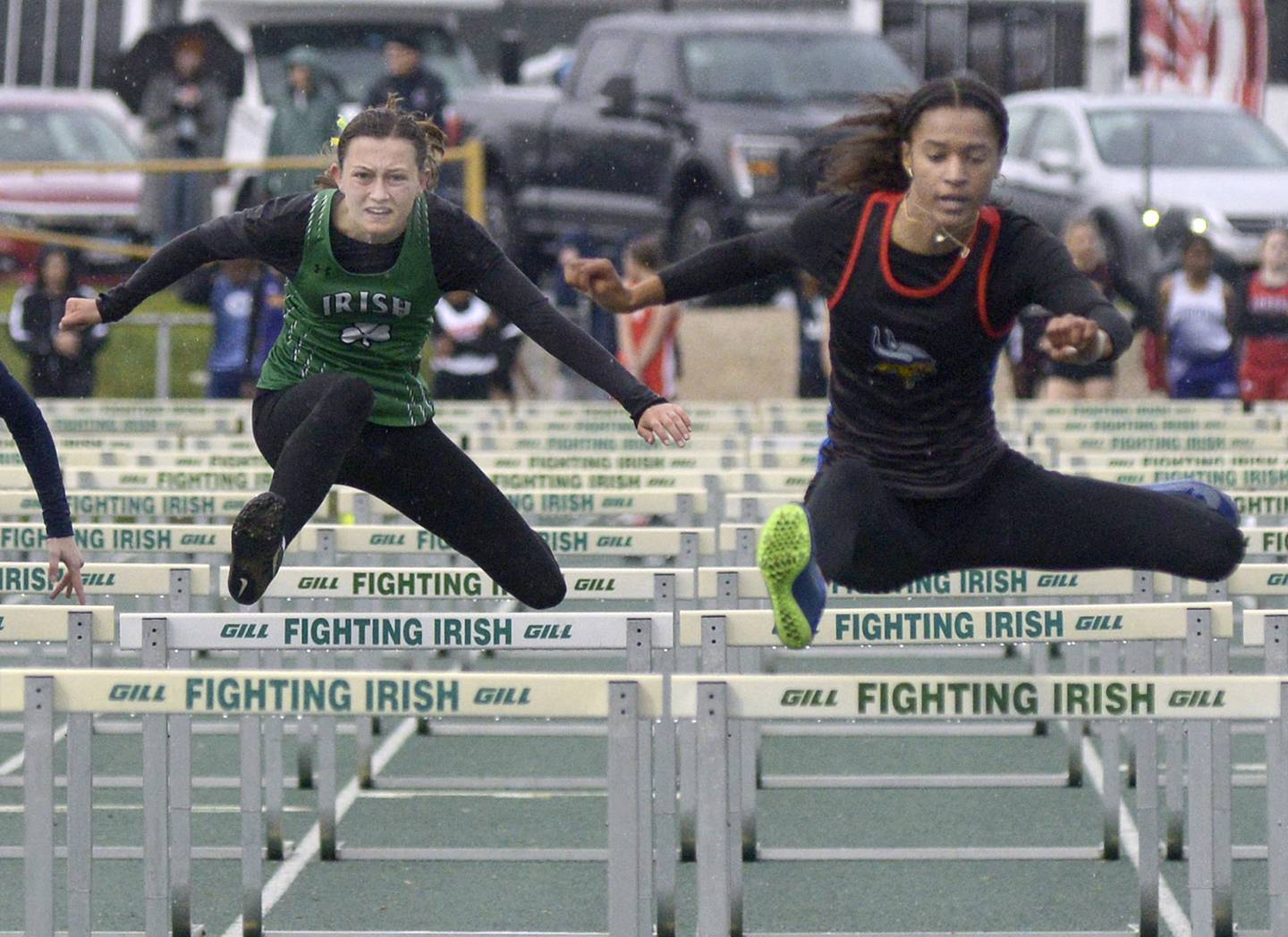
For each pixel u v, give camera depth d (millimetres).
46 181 56656
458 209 13531
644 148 51312
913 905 18188
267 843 19578
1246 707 12461
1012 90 57188
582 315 51562
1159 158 52656
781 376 49656
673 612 16625
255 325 47062
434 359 45812
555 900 18312
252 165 52625
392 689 12461
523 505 23109
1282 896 12891
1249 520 27938
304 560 23016
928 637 15328
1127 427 36625
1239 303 44844
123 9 57219
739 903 16734
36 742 12508
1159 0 57094
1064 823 21016
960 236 12414
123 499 23109
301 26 56062
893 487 12875
